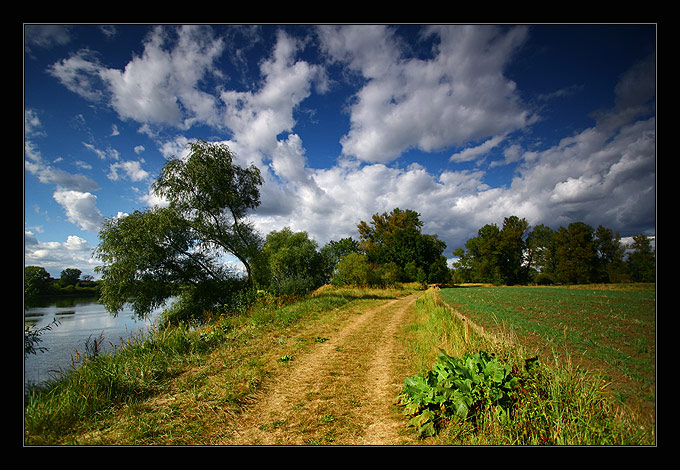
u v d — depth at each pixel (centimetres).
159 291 2042
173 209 2038
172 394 561
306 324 1229
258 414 493
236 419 476
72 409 470
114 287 1888
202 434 430
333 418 471
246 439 417
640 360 617
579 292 2325
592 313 1238
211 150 2161
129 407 500
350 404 520
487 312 1378
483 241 6281
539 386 418
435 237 6150
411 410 429
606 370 570
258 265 2417
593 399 394
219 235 2245
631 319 1077
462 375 430
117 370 600
